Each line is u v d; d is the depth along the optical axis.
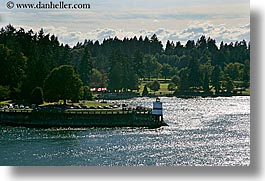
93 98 123.31
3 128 93.94
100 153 70.06
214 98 136.00
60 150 72.00
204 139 80.75
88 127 94.62
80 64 130.12
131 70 131.25
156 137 82.94
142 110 96.69
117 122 94.88
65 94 102.94
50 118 95.94
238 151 71.25
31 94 105.88
